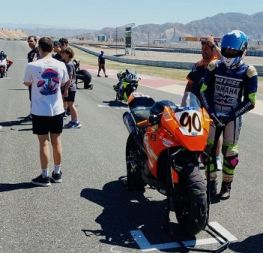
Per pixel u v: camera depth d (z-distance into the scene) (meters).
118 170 7.23
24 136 9.61
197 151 4.56
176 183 4.78
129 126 6.18
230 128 5.75
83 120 11.88
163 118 4.83
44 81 6.12
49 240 4.68
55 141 6.43
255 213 5.53
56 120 6.28
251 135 10.60
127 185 6.29
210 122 5.43
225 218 5.35
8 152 8.22
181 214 4.86
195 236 4.84
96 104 15.31
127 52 74.62
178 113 4.70
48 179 6.41
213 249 4.55
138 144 5.66
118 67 41.91
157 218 5.31
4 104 14.34
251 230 5.03
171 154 4.68
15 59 47.22
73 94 10.45
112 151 8.48
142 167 5.59
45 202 5.75
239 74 5.54
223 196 5.98
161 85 23.86
